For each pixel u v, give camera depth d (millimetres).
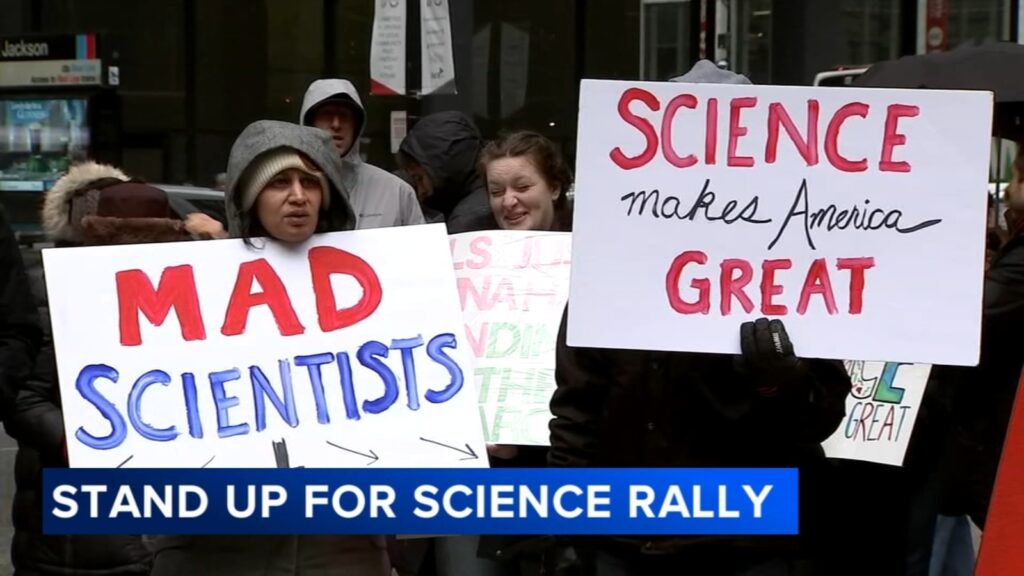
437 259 4035
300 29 17156
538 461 4902
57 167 15016
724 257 3668
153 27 17297
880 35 15711
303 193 3934
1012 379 4672
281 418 3951
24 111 15125
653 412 3822
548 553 4477
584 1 16062
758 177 3660
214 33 17250
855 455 4664
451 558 4797
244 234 3996
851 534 4930
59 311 3895
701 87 3639
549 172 5242
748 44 15820
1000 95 5238
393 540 5207
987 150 3641
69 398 3879
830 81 14133
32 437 4500
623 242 3660
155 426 3898
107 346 3906
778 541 3828
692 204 3660
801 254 3670
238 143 3990
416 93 10703
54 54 15016
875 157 3658
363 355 4000
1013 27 15164
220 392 3934
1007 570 3682
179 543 3975
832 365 3805
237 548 3949
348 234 4035
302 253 4008
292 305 3990
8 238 4168
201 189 12164
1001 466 3699
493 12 16312
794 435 3809
